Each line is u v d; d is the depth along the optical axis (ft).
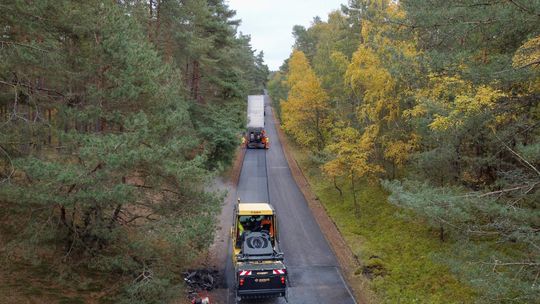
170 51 89.92
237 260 46.24
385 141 68.33
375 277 53.62
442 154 46.80
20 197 33.30
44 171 32.22
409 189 44.09
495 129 40.68
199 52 89.76
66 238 42.91
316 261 60.18
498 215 35.09
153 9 82.53
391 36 44.55
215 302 47.06
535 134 39.47
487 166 48.08
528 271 29.68
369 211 77.51
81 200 34.83
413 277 51.78
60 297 38.09
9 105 42.06
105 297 40.81
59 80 39.88
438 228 61.05
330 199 90.53
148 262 43.73
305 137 111.34
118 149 35.24
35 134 38.60
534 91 35.94
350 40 104.42
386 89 62.03
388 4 62.85
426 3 37.91
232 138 91.20
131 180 47.98
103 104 41.42
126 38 40.04
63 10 37.11
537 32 34.14
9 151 38.01
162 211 43.52
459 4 35.55
